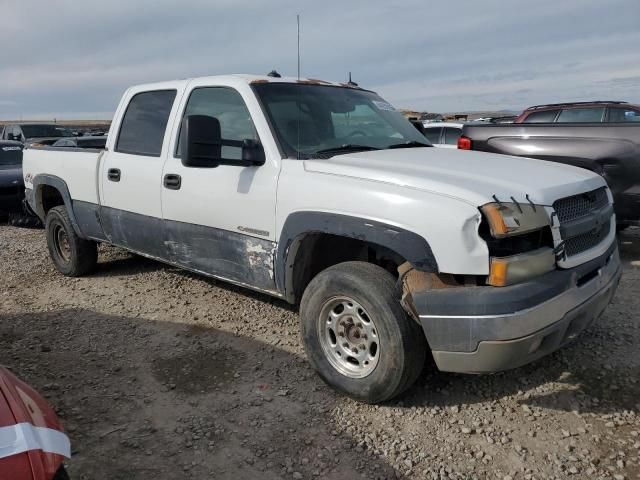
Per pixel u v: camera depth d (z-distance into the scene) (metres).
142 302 5.23
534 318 2.80
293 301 3.84
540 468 2.80
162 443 3.06
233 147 4.03
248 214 3.86
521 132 6.82
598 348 4.03
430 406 3.36
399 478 2.76
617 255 3.71
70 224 5.88
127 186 4.89
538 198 2.99
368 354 3.29
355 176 3.33
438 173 3.26
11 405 1.99
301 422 3.23
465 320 2.84
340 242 3.78
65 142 11.55
